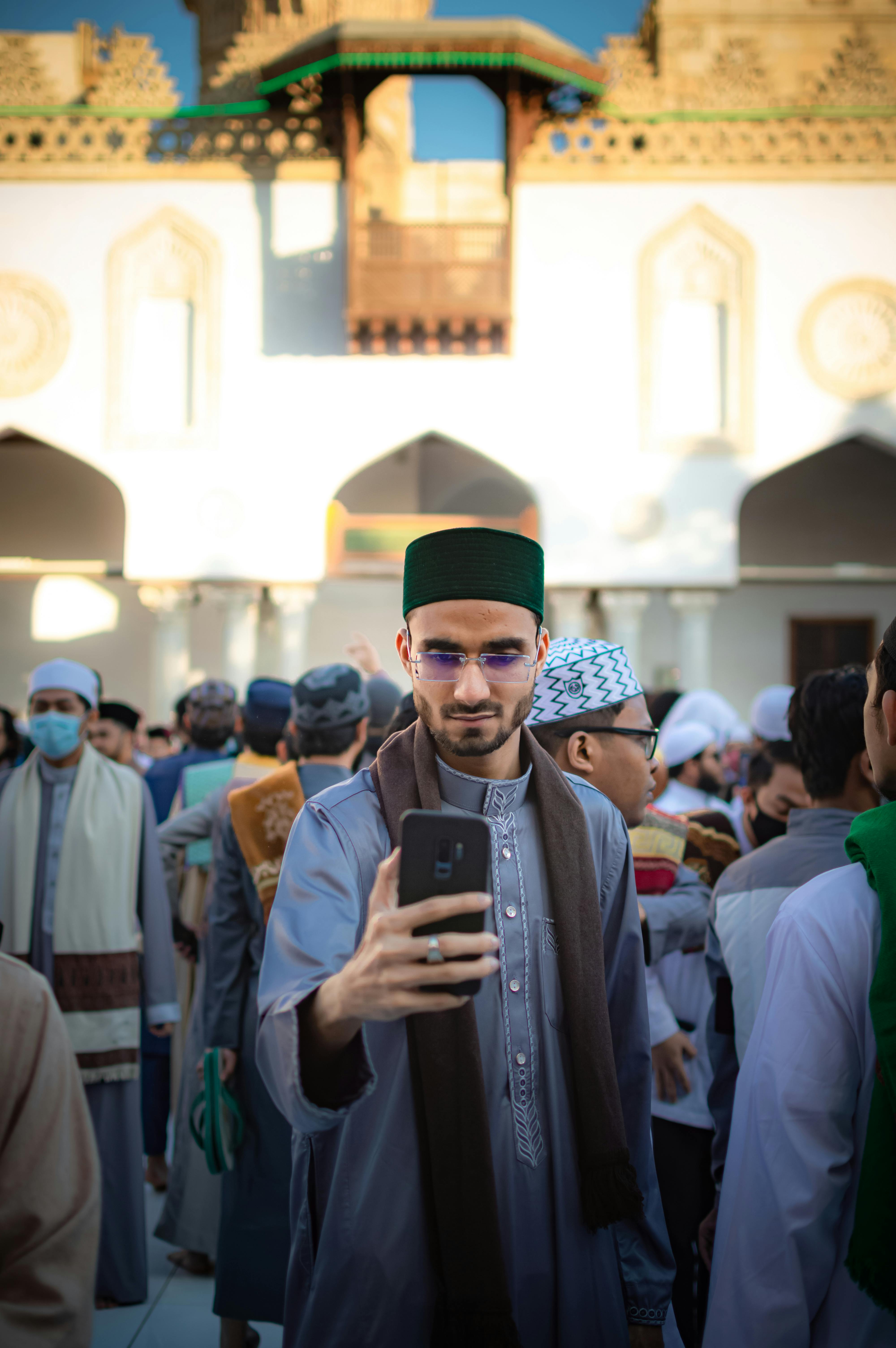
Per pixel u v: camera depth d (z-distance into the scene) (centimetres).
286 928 128
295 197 1295
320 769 257
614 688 189
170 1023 298
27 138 1302
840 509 1692
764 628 1702
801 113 1282
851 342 1293
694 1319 214
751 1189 128
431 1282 129
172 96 1295
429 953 101
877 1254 115
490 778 146
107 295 1301
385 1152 133
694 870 262
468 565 136
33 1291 110
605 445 1295
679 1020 237
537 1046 140
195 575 1293
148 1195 373
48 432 1299
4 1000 117
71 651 1648
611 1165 134
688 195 1298
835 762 187
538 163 1298
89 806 294
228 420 1299
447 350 1300
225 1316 237
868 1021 125
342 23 1180
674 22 1298
